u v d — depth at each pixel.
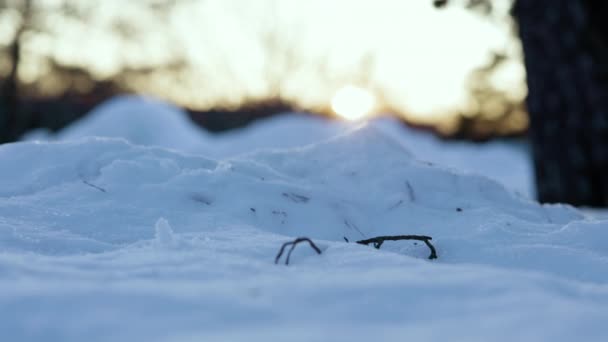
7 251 1.98
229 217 2.54
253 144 10.73
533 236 2.43
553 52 6.46
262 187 2.78
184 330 1.12
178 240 1.92
